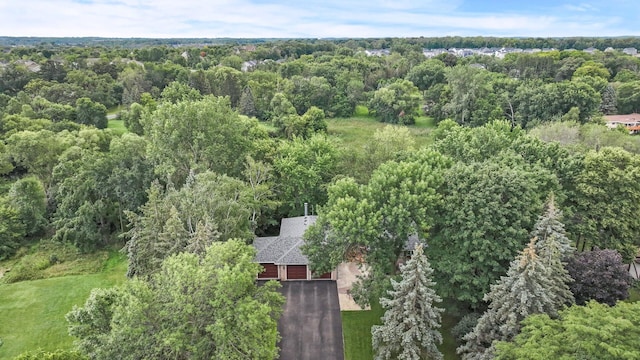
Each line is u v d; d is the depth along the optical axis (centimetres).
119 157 4094
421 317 2206
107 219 4150
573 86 7131
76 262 3753
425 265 2175
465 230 2525
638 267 3303
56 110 6850
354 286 2722
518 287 2019
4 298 3175
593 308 1778
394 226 2677
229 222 2972
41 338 2733
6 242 3875
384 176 2786
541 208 2570
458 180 2670
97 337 1980
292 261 3297
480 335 2197
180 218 2886
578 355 1598
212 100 4459
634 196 2906
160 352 1911
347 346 2606
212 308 2028
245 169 4259
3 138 5778
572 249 2409
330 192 3005
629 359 1450
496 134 3634
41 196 4284
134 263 2956
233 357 1861
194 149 4134
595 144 4741
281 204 4034
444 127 5450
